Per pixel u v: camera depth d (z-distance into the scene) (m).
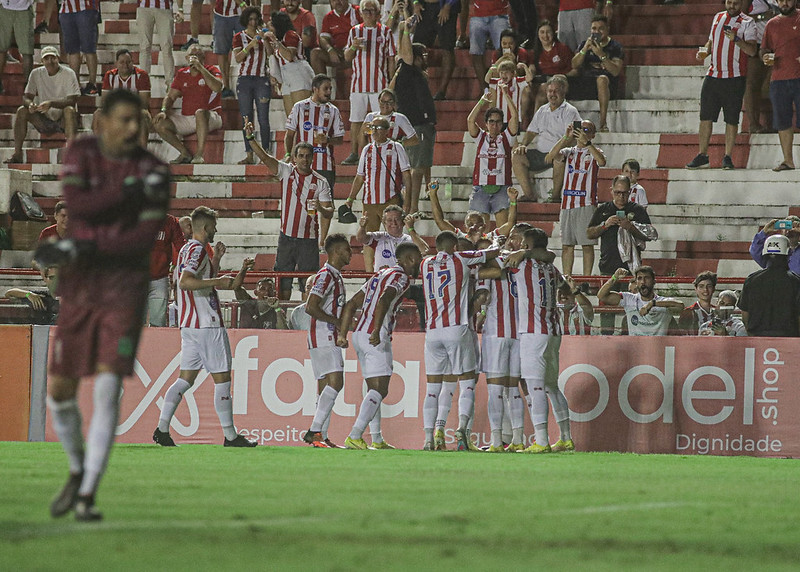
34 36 63.06
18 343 37.22
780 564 12.98
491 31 56.47
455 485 21.61
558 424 35.31
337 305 35.16
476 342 34.94
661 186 53.28
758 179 52.25
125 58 57.19
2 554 12.47
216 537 14.05
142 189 14.76
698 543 14.47
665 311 35.50
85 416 36.22
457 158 55.78
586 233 46.88
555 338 34.72
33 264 39.97
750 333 35.28
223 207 55.22
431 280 34.34
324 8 63.94
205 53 62.75
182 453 30.86
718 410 35.00
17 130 58.12
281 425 36.56
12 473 23.14
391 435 36.34
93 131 56.91
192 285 33.12
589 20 55.91
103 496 18.69
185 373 34.25
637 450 35.34
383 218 40.12
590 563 12.73
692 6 60.22
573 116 51.84
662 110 56.00
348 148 56.75
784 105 51.00
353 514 16.72
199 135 56.59
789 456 34.53
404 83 50.62
